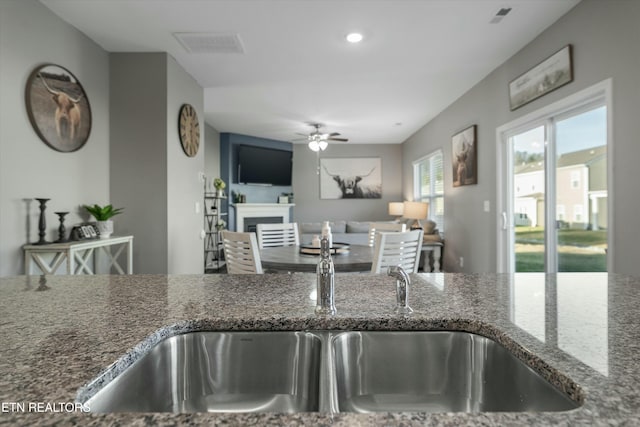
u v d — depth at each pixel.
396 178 8.19
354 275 1.34
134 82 3.29
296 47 3.19
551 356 0.61
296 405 0.81
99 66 3.15
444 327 0.83
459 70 3.78
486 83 3.95
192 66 3.61
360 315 0.85
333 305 0.88
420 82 4.13
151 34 2.96
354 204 8.23
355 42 3.10
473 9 2.59
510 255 3.71
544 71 2.91
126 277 1.33
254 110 5.32
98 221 2.82
